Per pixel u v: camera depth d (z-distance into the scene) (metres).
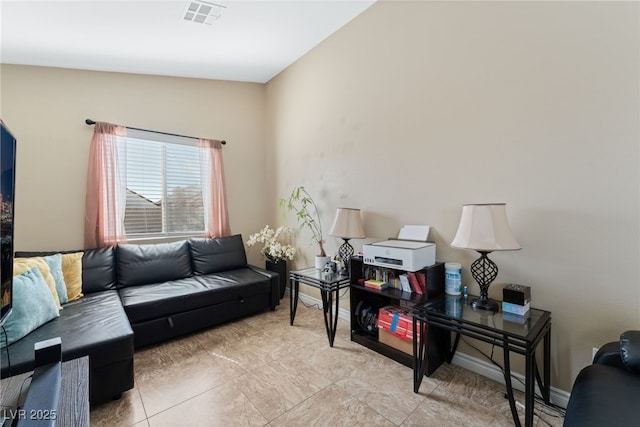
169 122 3.40
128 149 3.14
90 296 2.42
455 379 1.92
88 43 2.45
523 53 1.77
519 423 1.41
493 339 1.57
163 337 2.39
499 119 1.87
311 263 3.40
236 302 2.84
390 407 1.64
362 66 2.72
